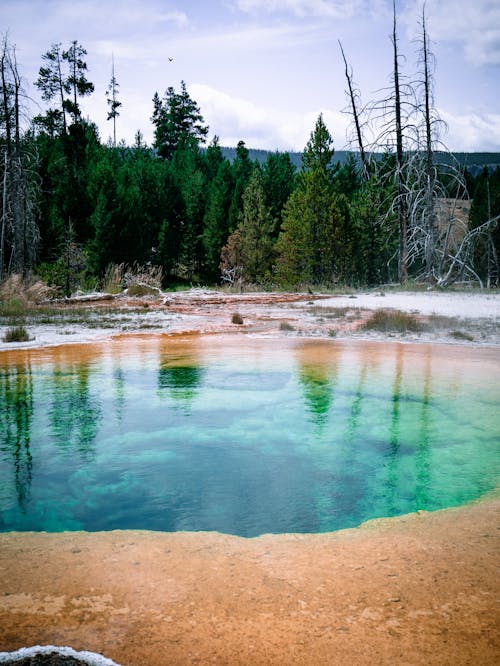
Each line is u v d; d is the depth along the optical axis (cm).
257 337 1105
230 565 252
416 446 461
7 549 274
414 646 187
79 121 4784
